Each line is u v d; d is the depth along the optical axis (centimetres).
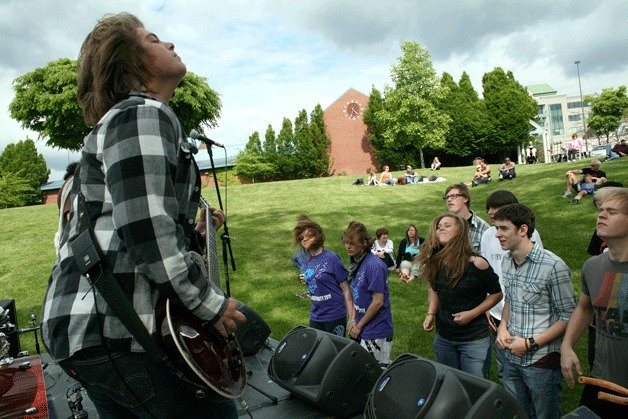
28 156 5812
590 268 319
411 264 971
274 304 882
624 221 296
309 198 2269
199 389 158
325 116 5559
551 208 1474
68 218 177
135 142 150
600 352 305
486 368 398
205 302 154
